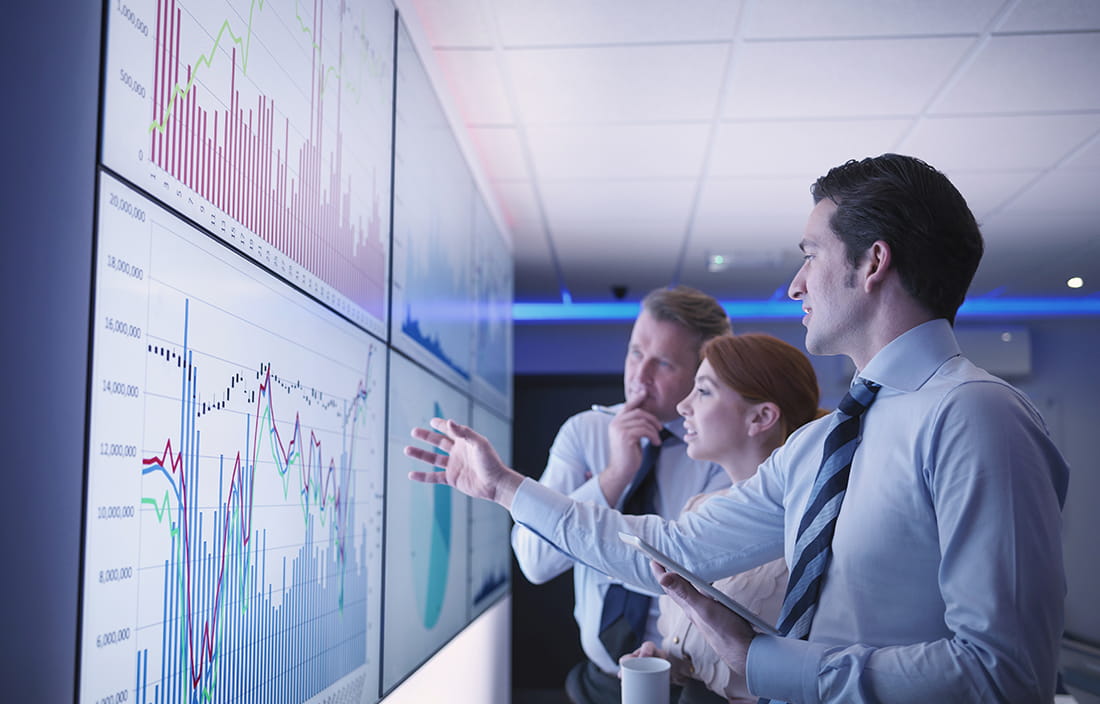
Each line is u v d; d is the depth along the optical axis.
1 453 0.70
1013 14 2.17
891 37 2.29
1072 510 4.93
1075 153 3.03
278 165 1.21
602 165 3.21
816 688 0.94
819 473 1.10
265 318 1.15
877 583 0.99
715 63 2.44
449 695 2.34
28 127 0.73
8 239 0.71
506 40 2.30
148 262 0.86
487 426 3.25
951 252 1.04
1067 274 4.42
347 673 1.47
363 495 1.58
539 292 5.43
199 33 0.98
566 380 5.78
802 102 2.68
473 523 2.78
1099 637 4.51
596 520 1.37
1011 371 5.10
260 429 1.13
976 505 0.89
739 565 1.30
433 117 2.28
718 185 3.43
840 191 1.10
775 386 1.51
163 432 0.88
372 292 1.67
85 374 0.76
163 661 0.88
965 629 0.87
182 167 0.94
